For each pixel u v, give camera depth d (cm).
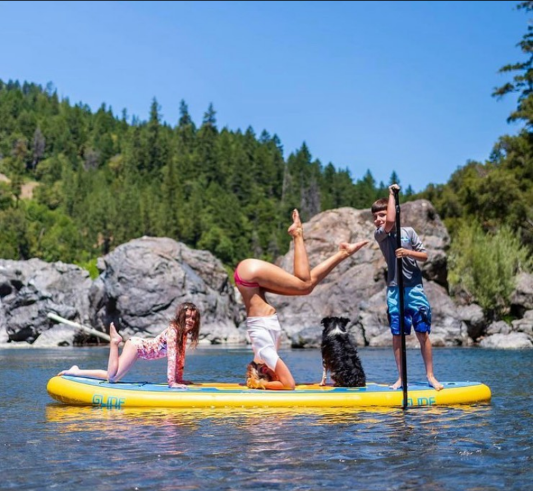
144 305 3359
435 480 503
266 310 916
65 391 881
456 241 3656
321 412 806
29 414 805
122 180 18988
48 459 566
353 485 489
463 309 2864
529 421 746
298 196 19412
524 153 4772
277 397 845
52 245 12950
